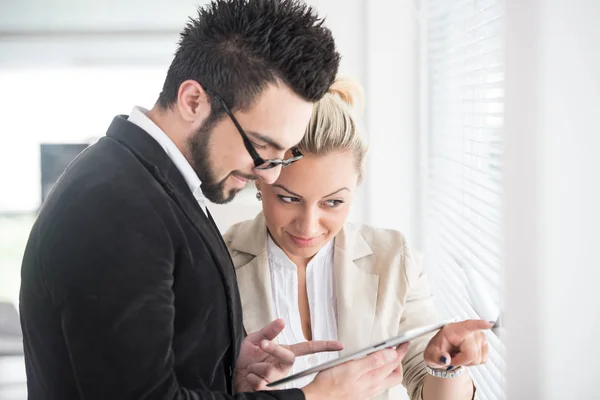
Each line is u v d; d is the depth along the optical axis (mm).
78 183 1040
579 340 1188
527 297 1192
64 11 2693
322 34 1142
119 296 979
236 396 1113
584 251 1171
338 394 1219
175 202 1109
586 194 1162
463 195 1971
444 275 2230
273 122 1126
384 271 1615
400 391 2041
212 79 1111
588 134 1152
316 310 1606
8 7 2678
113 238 991
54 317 1041
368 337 1576
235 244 1616
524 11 1140
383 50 2422
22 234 3104
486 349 1373
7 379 2932
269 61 1094
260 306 1574
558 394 1198
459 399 1449
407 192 2498
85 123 2965
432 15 2268
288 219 1485
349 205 1499
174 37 2727
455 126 2100
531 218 1176
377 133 2463
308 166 1414
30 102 2928
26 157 3004
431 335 1629
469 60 1902
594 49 1136
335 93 1459
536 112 1153
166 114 1165
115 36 2725
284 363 1315
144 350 990
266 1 1116
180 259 1096
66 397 1072
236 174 1184
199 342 1143
